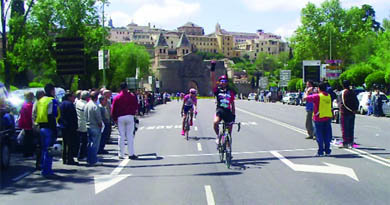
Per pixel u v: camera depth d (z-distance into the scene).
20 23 28.92
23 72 54.47
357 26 77.31
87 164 11.67
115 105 12.53
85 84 47.34
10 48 29.16
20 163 12.19
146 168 10.75
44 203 7.49
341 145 13.65
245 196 7.43
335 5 76.38
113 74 60.44
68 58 18.42
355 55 74.50
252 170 9.92
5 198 7.96
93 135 11.44
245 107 50.84
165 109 51.53
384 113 30.03
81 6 38.78
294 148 13.62
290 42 79.44
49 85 10.35
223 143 10.68
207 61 162.62
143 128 24.03
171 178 9.32
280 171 9.70
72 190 8.46
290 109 44.88
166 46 176.75
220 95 10.60
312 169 9.82
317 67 44.84
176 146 15.18
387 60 56.03
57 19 38.91
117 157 12.92
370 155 11.72
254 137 17.20
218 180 8.90
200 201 7.16
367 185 8.04
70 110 11.58
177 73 160.12
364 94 34.19
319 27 75.44
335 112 23.42
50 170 10.05
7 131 11.16
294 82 88.69
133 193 7.99
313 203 6.85
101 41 40.09
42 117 10.04
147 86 114.56
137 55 88.31
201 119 30.64
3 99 11.73
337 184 8.20
